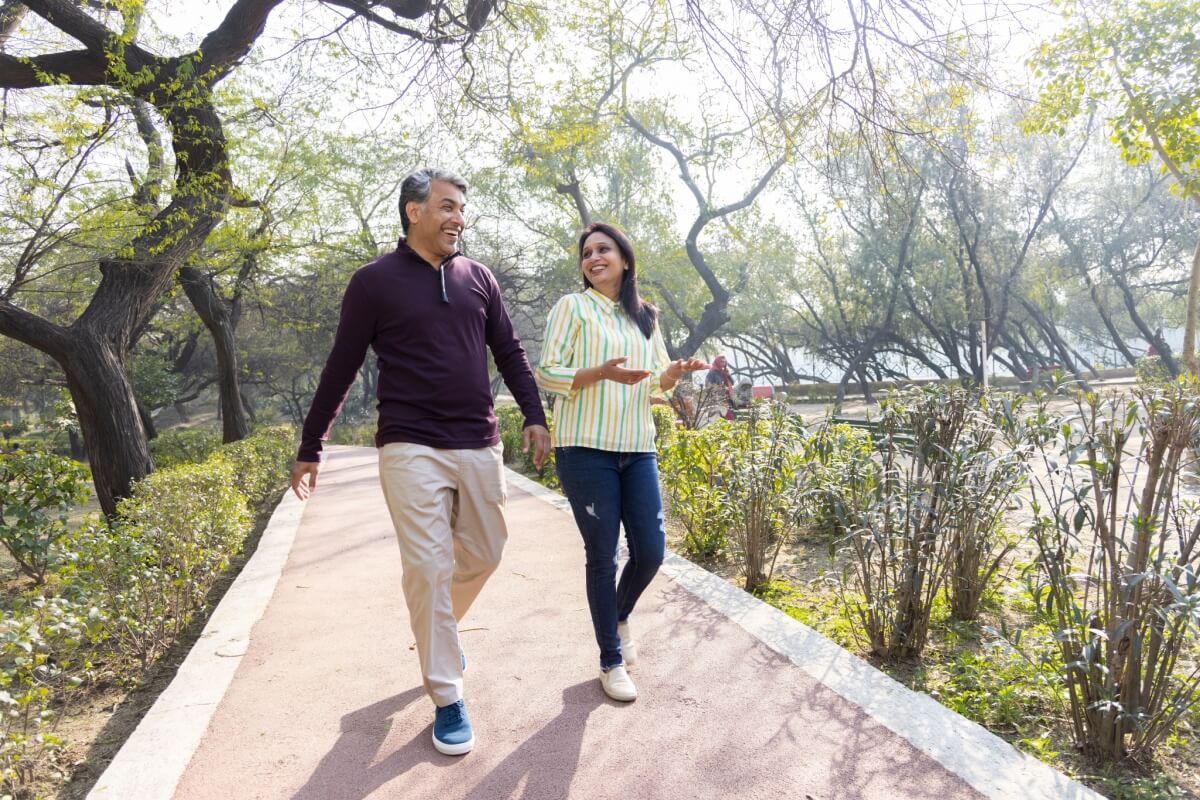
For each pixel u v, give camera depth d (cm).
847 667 323
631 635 370
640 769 255
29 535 577
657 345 334
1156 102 910
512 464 1212
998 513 402
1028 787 236
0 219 852
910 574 361
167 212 958
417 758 266
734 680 317
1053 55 955
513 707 302
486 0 855
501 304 310
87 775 310
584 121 1512
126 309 919
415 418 272
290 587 499
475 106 886
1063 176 2423
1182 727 299
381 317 275
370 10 861
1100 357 4228
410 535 268
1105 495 279
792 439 491
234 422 1639
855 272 2945
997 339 2970
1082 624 273
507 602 436
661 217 2631
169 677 413
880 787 239
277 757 271
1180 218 2683
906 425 372
